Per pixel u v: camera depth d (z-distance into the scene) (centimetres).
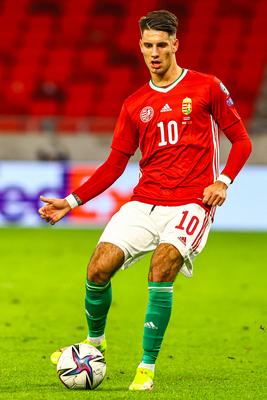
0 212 6875
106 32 9194
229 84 8619
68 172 6800
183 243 2047
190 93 2112
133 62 8925
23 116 8362
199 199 2095
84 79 8688
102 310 2142
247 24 9231
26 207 6862
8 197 6862
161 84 2133
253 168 6812
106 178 2209
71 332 3077
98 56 8894
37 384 2183
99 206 6900
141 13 9412
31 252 5369
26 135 7256
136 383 2050
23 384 2184
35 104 8412
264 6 9394
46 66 8769
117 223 2106
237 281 4394
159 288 2028
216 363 2545
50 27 9212
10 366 2448
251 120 7438
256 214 6812
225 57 8862
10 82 8569
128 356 2650
